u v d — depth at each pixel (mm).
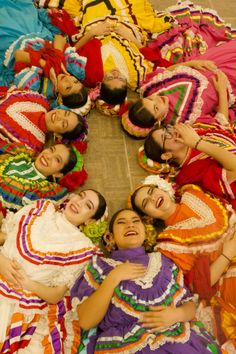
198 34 2438
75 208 1738
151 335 1446
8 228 1658
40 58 2131
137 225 1674
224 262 1664
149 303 1491
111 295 1467
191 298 1570
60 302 1600
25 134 1981
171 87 2100
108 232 1771
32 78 2127
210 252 1679
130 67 2225
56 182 1926
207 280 1638
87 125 2100
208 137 1965
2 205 1815
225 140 1945
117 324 1492
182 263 1654
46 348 1499
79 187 2006
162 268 1567
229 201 1842
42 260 1589
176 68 2168
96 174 2062
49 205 1738
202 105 2086
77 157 1938
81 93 2059
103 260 1594
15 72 2197
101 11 2369
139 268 1518
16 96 2043
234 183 1852
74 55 2186
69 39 2373
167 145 1899
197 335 1501
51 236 1643
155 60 2299
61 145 1899
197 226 1719
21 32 2203
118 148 2152
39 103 2080
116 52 2223
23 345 1494
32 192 1842
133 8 2404
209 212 1747
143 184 1848
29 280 1551
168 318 1462
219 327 1606
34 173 1892
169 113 2082
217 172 1824
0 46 2176
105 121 2227
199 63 2188
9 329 1502
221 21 2521
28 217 1659
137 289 1502
